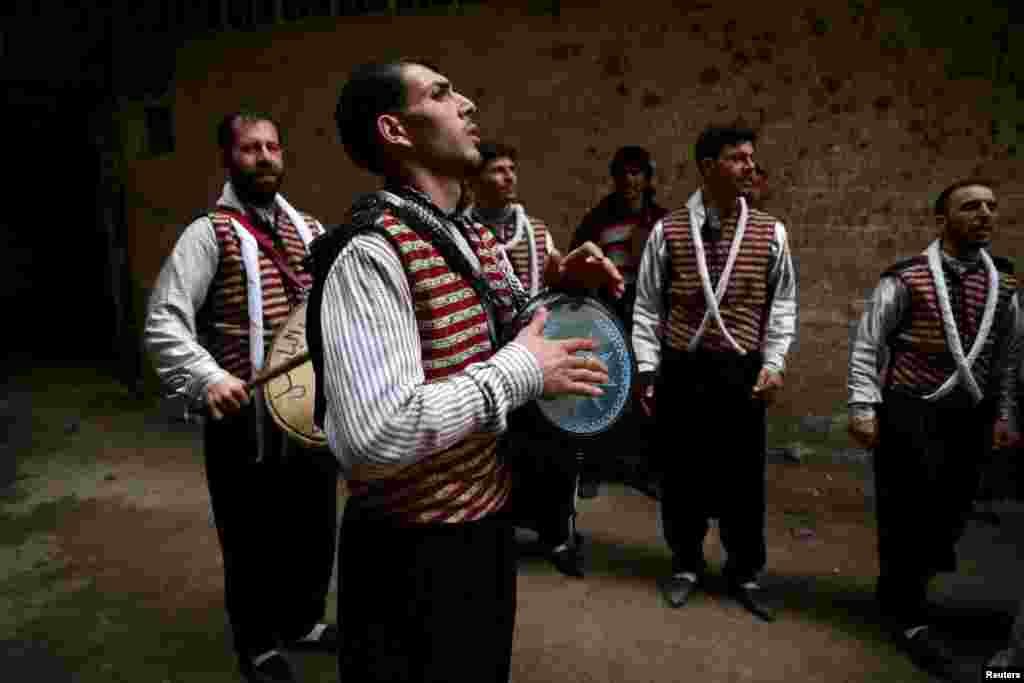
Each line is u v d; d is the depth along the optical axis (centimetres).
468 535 138
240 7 599
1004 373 278
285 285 257
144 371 688
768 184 484
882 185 464
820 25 460
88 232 949
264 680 263
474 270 139
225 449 250
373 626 141
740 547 318
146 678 279
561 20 510
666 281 312
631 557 373
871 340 283
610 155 512
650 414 314
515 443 150
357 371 122
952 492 282
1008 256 444
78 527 420
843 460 486
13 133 879
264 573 262
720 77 483
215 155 624
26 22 611
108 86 650
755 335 302
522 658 287
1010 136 436
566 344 134
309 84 584
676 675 276
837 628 306
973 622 305
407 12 546
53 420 623
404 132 138
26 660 291
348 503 146
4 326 957
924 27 442
